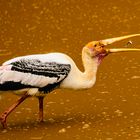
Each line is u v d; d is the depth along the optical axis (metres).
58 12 24.94
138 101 14.67
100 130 12.94
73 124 13.41
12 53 19.70
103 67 17.48
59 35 21.69
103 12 24.50
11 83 13.00
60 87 13.38
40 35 21.83
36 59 13.15
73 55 19.12
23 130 13.22
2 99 15.52
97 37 21.11
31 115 14.23
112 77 16.58
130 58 18.20
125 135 12.59
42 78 13.05
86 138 12.52
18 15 24.84
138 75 16.61
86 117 13.84
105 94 15.28
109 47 19.56
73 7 25.58
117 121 13.45
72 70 13.30
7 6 26.17
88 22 23.20
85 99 15.05
